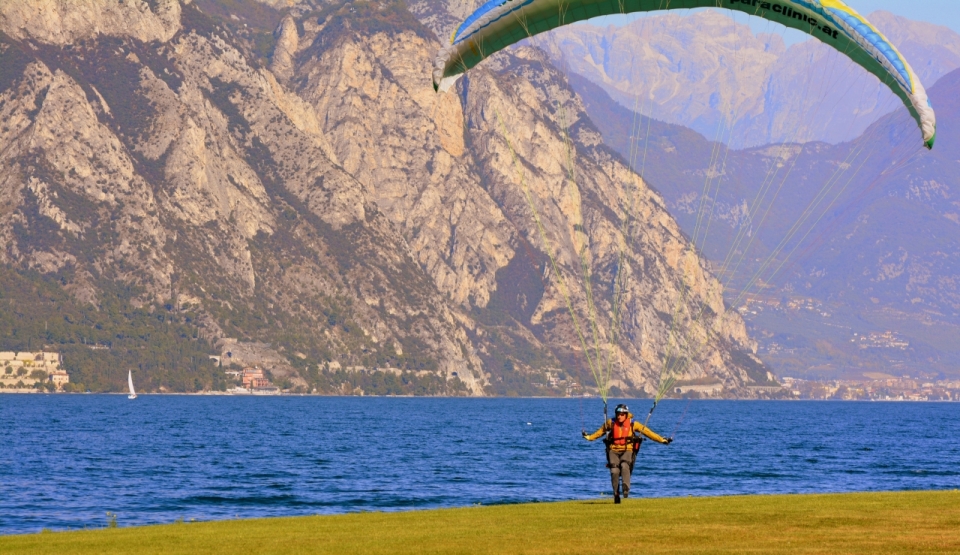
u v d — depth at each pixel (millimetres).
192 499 190125
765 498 102688
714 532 72000
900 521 77375
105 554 67250
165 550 68500
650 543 67438
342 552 65812
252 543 71062
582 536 70875
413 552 65000
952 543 65812
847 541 67312
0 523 157500
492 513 88625
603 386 97438
